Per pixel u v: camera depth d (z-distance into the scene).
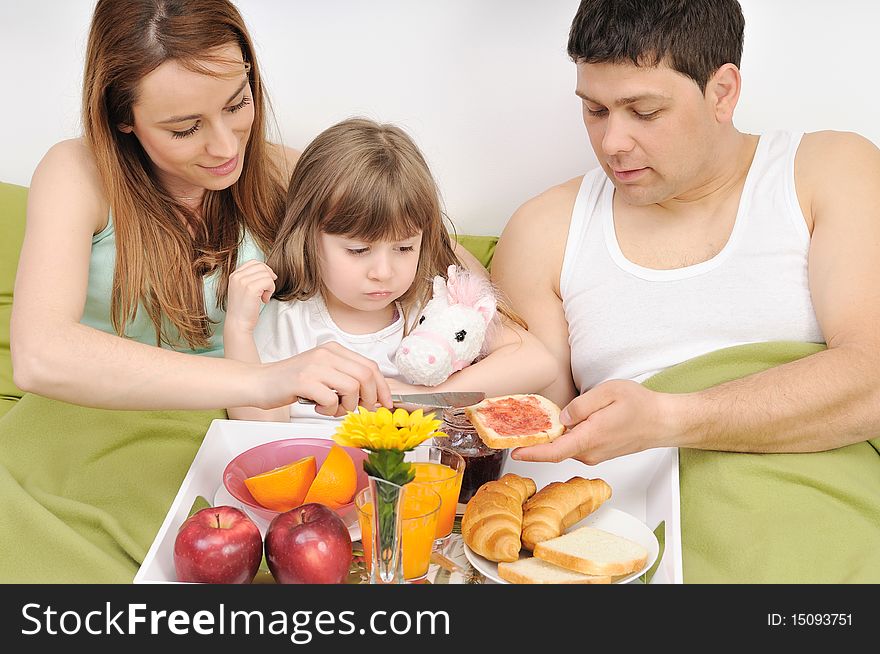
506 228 1.70
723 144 1.47
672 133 1.37
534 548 1.10
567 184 1.67
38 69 1.93
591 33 1.35
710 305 1.48
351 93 1.92
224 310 1.56
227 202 1.57
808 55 1.83
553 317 1.63
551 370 1.52
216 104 1.33
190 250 1.53
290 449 1.27
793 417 1.27
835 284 1.39
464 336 1.43
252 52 1.44
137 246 1.46
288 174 1.74
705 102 1.38
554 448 1.17
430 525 1.05
